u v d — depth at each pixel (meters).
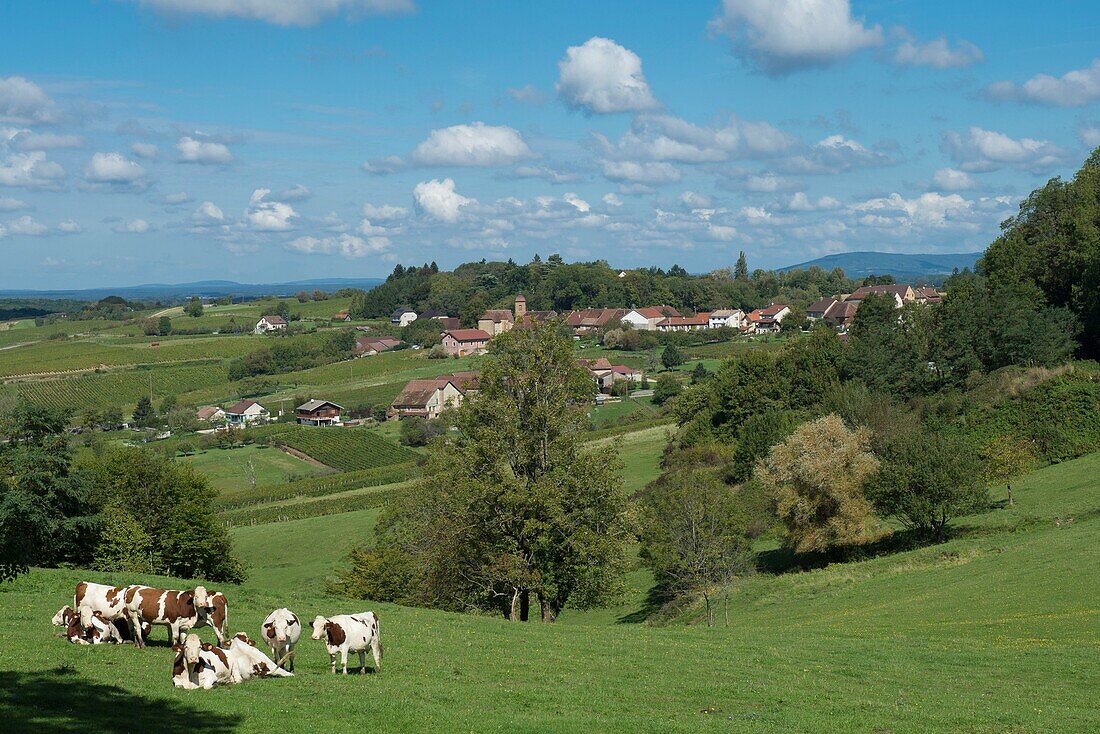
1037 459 84.81
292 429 170.88
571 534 45.81
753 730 22.03
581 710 23.84
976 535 63.31
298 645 31.09
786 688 27.36
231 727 19.92
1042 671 31.08
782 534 72.25
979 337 107.94
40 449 54.09
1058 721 24.03
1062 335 103.50
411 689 24.73
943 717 24.14
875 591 53.91
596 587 48.41
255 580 83.88
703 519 62.53
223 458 153.12
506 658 30.52
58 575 40.72
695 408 134.88
